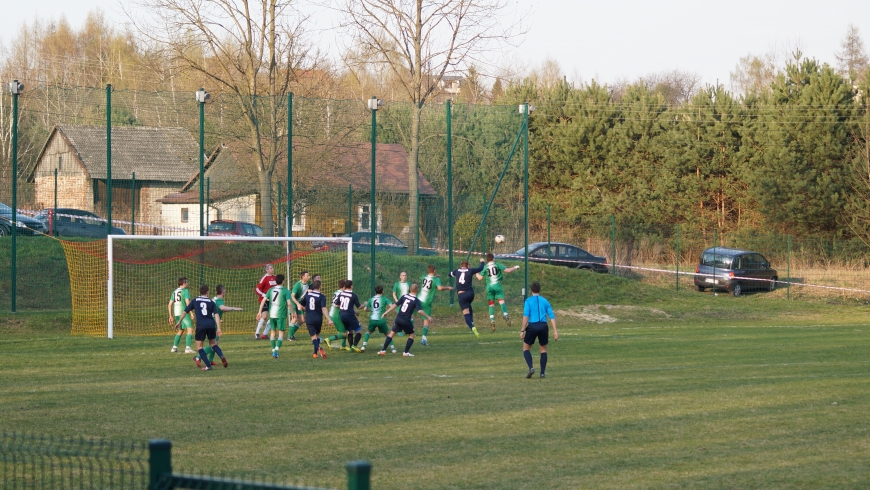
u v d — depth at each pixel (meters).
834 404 13.31
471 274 25.28
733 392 14.55
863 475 8.94
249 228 37.09
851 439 10.75
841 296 40.91
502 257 38.97
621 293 37.19
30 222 34.69
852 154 51.47
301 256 32.88
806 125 52.22
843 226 51.00
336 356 20.28
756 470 9.17
